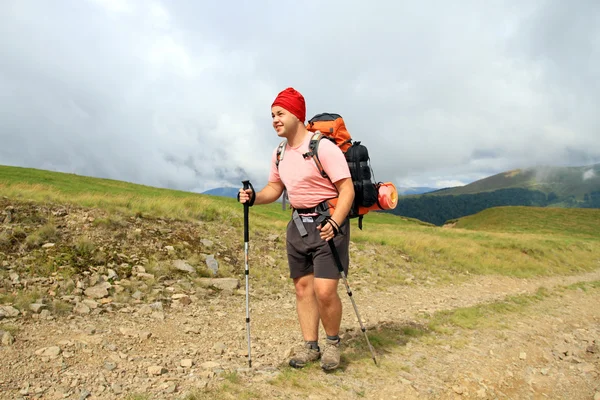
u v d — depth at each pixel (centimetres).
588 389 474
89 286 652
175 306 643
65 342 397
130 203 1204
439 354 484
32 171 3675
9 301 513
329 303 362
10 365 332
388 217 7600
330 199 361
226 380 336
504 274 1590
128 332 469
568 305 995
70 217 912
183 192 4259
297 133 361
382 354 451
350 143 379
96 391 305
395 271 1263
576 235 7856
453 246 1889
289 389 331
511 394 424
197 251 955
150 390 312
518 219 9756
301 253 374
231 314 643
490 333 618
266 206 4206
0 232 736
